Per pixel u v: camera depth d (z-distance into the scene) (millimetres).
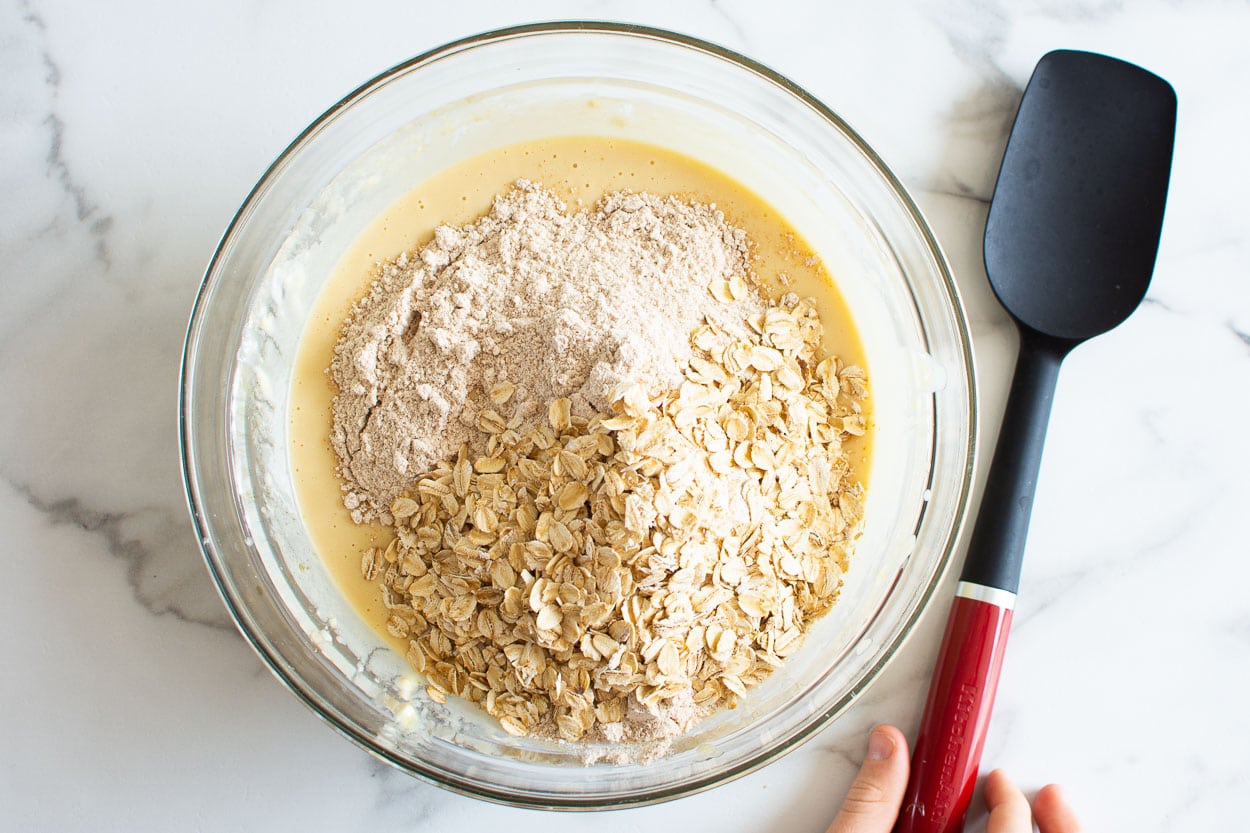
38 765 416
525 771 391
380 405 391
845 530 402
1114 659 427
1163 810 423
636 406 368
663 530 367
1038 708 426
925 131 429
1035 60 431
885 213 411
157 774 417
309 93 424
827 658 404
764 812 420
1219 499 428
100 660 419
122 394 422
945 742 404
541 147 407
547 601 374
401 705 399
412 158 407
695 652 380
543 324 383
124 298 422
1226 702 425
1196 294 430
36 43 423
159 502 421
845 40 430
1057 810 417
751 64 388
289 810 417
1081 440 430
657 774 390
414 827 418
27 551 420
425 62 387
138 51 423
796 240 405
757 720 399
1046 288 418
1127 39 432
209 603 421
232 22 424
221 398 400
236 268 401
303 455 399
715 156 409
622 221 402
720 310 397
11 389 420
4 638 418
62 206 422
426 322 388
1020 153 421
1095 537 429
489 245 399
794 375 395
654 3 428
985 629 404
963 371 399
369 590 397
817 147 416
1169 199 431
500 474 385
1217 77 429
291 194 403
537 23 385
